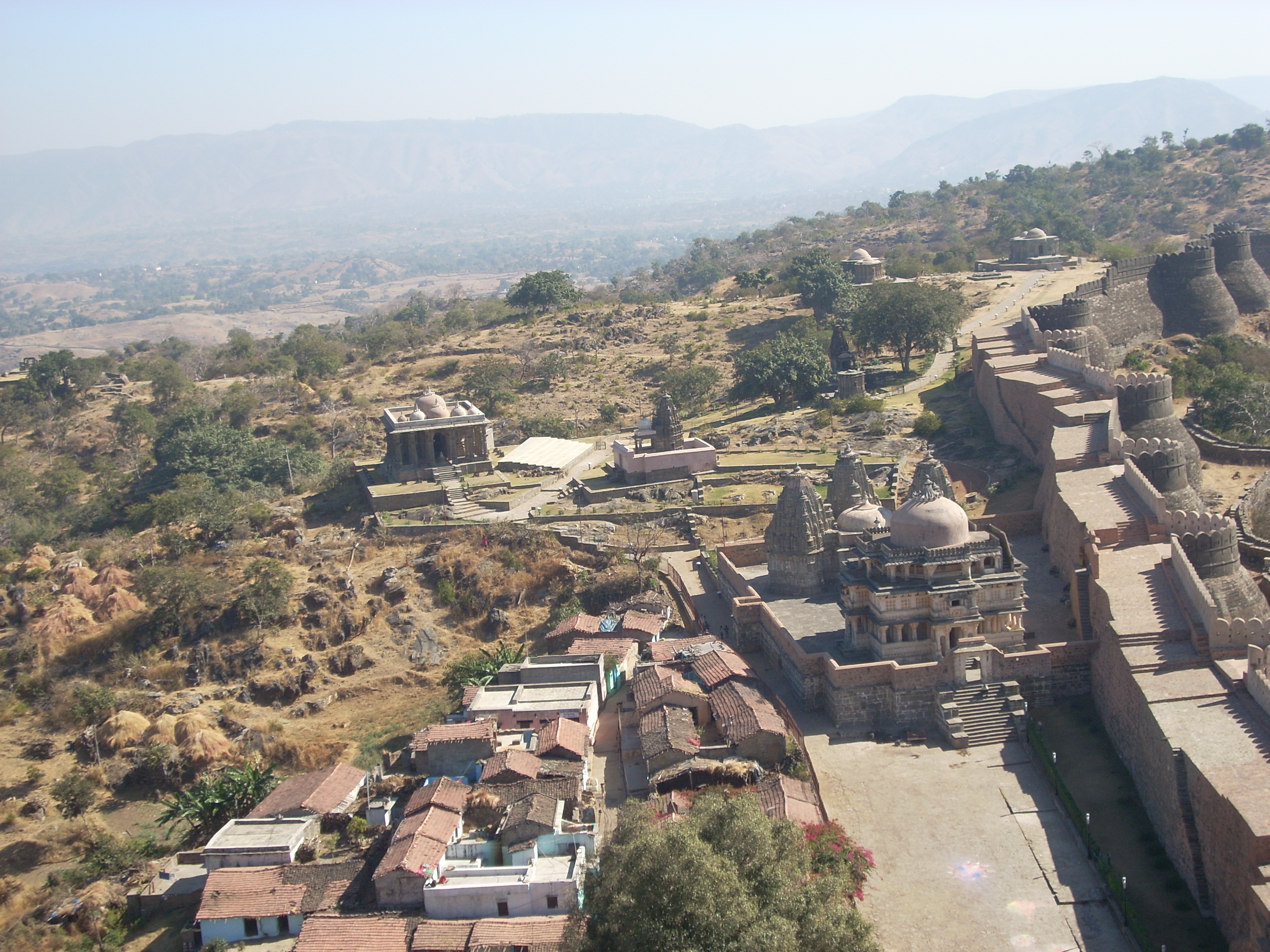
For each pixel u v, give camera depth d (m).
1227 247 170.62
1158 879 59.62
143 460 178.88
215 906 66.69
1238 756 58.84
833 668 75.81
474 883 64.50
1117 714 70.44
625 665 90.62
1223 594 76.50
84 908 71.88
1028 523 98.31
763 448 138.88
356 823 73.81
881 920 58.53
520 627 106.50
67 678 104.62
